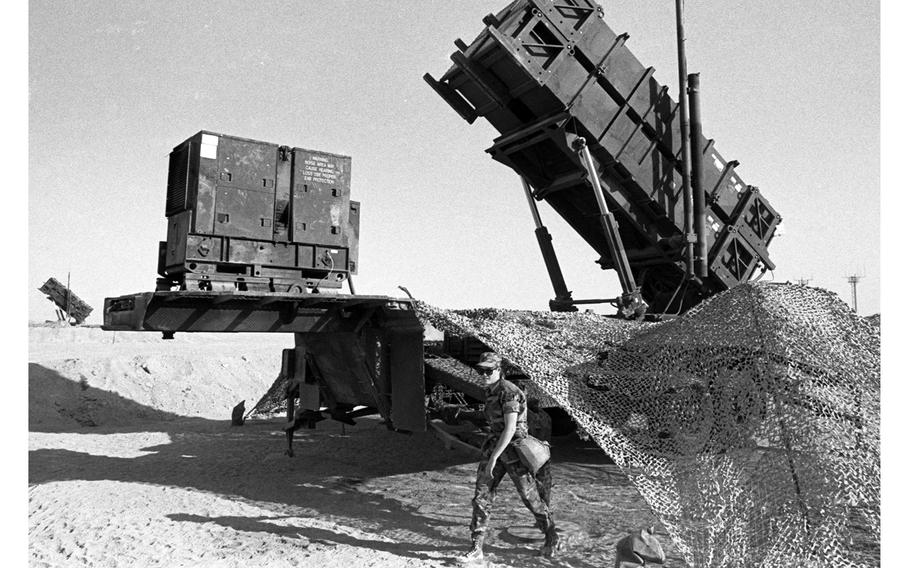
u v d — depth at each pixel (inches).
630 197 400.5
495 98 376.5
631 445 211.8
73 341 885.2
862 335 230.8
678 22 393.4
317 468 314.8
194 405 543.5
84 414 479.5
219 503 236.5
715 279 422.6
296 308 269.1
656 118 393.4
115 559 172.1
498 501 250.8
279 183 271.9
